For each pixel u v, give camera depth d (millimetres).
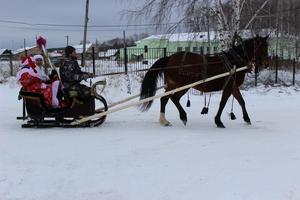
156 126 12375
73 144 9883
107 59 31078
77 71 11766
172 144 9945
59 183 7367
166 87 12625
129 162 8430
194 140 10414
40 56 11664
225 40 23406
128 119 13680
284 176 7551
